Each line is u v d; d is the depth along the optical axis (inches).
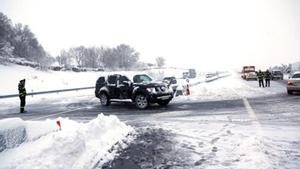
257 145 209.9
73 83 1683.1
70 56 3341.5
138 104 502.9
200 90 814.5
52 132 205.6
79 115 457.4
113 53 3265.3
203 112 420.2
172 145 229.9
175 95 724.7
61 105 648.4
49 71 2121.1
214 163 182.1
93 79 1985.7
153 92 490.6
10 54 2293.3
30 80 1561.3
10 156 158.1
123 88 530.9
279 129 278.7
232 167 172.6
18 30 2711.6
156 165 182.9
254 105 478.0
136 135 269.0
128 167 179.9
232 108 450.9
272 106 456.4
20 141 173.3
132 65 3280.0
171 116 395.2
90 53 3316.9
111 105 588.7
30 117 457.7
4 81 1455.5
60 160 167.3
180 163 185.3
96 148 207.6
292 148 208.1
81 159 182.9
